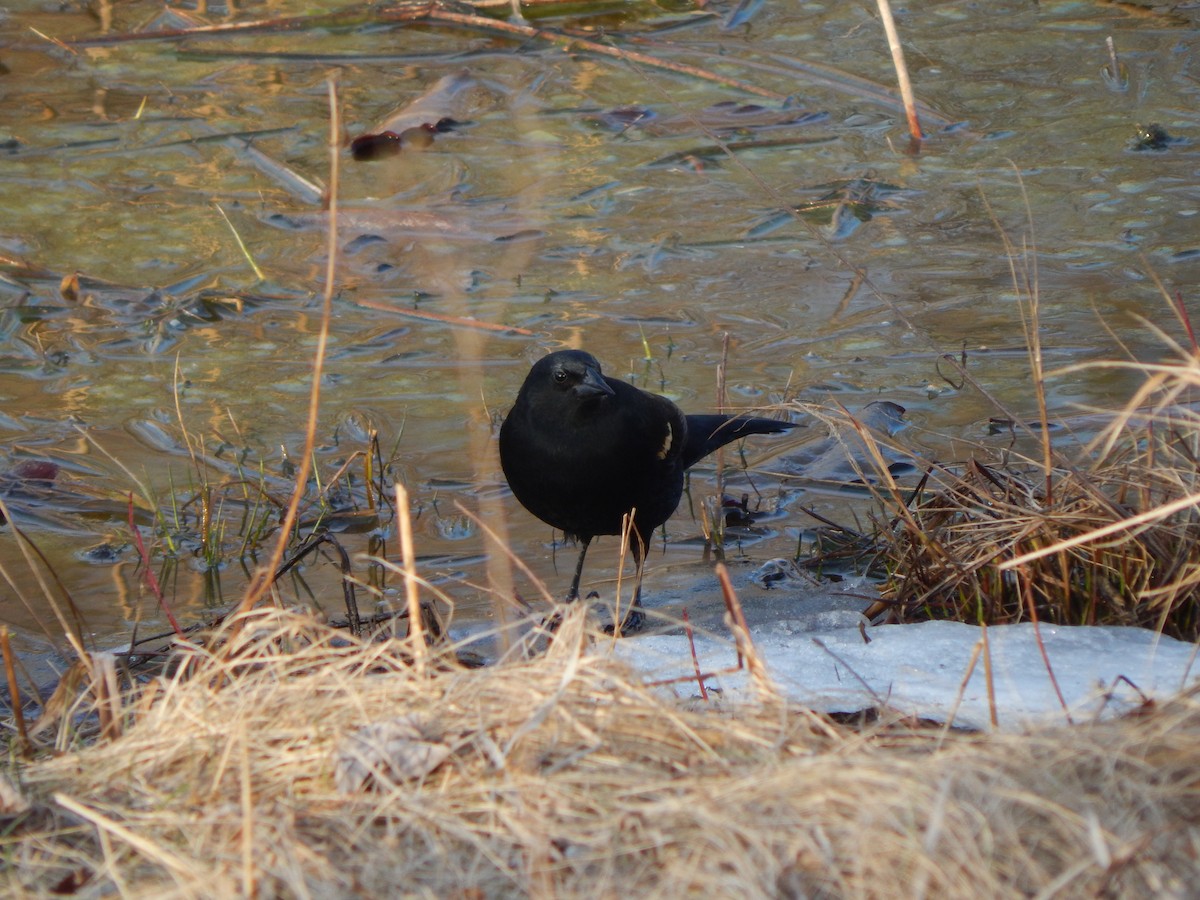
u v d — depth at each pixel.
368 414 11.66
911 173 15.88
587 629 5.97
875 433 10.48
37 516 10.17
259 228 15.03
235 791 4.99
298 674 6.20
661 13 20.52
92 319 13.27
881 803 4.29
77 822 5.06
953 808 4.25
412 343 12.80
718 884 4.16
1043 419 7.56
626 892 4.25
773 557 9.52
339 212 15.14
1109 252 13.81
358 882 4.41
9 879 4.67
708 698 6.05
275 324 13.20
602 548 10.10
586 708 5.22
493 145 16.58
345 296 13.62
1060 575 7.59
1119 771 4.56
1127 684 5.90
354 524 10.10
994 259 13.87
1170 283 13.02
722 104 17.69
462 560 9.59
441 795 4.74
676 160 16.36
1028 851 4.25
